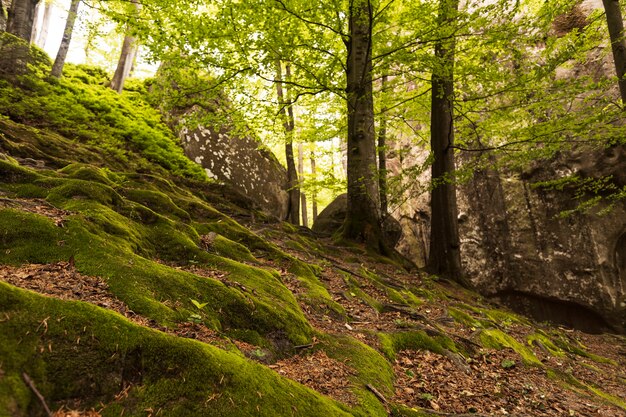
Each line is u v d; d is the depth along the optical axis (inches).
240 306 146.2
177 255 184.7
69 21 537.6
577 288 579.5
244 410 86.7
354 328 193.9
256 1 323.6
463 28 360.8
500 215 671.8
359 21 367.2
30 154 295.4
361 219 425.1
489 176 694.5
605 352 399.2
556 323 601.6
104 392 79.4
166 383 85.0
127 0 339.0
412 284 353.4
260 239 275.1
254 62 376.8
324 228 580.4
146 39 332.8
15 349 74.5
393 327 214.4
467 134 491.5
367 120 433.7
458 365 190.4
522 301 634.2
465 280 442.3
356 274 307.3
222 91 415.8
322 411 101.4
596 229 579.5
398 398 139.7
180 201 311.0
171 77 376.2
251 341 134.5
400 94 548.4
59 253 130.7
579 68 622.2
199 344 97.7
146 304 119.3
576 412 172.7
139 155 495.2
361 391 126.5
